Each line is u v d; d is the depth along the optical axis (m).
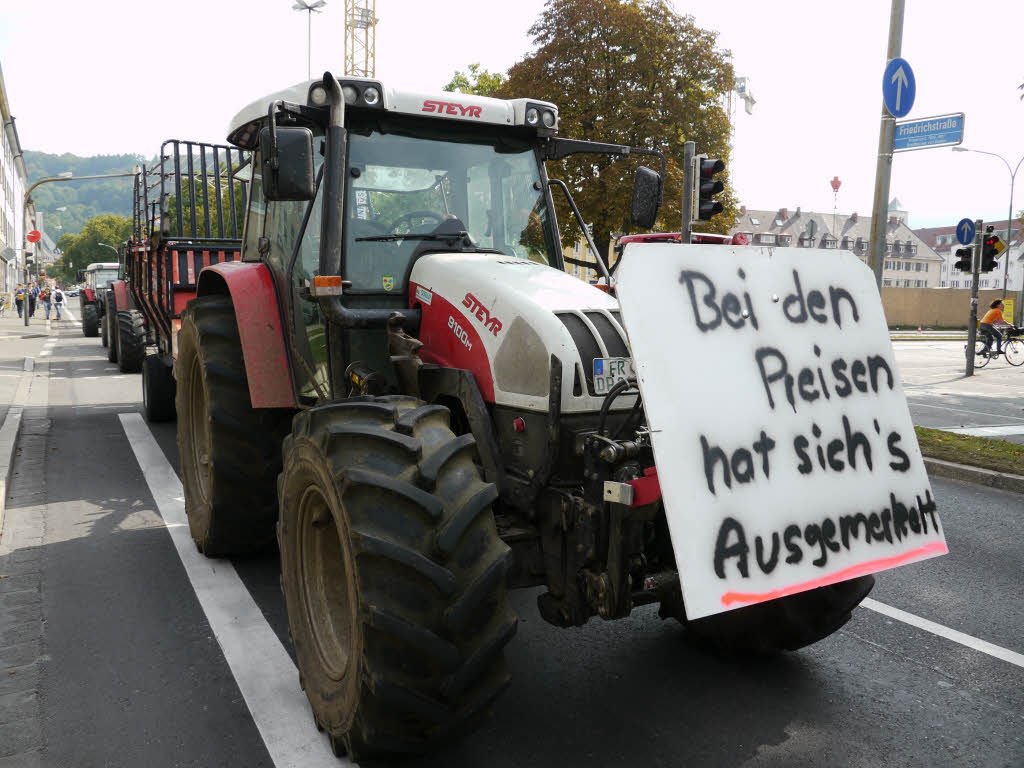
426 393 3.23
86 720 3.01
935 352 24.53
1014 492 7.00
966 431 9.80
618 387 2.65
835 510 2.67
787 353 2.72
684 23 17.86
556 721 3.04
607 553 2.56
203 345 4.38
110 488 6.26
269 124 3.02
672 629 3.88
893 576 4.79
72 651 3.56
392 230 3.59
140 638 3.69
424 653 2.34
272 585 4.34
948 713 3.15
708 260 2.65
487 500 2.49
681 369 2.49
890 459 2.86
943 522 6.01
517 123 3.86
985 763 2.81
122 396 10.98
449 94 3.72
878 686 3.37
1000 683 3.42
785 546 2.53
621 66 17.47
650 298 2.50
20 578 4.40
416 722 2.47
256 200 4.76
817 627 3.21
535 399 2.80
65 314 41.66
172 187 7.96
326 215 3.28
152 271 8.73
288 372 4.14
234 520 4.38
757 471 2.54
